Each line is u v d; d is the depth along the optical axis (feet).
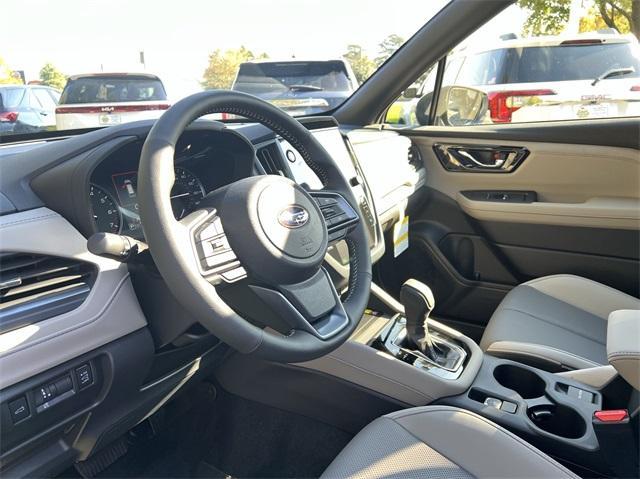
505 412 4.29
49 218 3.27
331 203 4.01
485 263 7.54
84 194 3.26
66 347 3.18
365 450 3.47
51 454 3.54
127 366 3.54
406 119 7.93
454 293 7.74
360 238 4.09
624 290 6.86
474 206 7.30
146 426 5.40
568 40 7.01
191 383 4.65
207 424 5.63
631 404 3.59
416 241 7.86
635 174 6.46
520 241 7.24
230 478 5.04
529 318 5.71
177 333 3.61
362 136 6.76
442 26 6.61
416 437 3.54
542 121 7.21
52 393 3.16
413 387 4.52
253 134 4.69
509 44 7.20
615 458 3.63
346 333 3.43
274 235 3.18
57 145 3.47
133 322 3.54
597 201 6.74
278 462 5.18
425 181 7.79
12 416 2.99
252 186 3.26
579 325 5.58
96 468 5.01
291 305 3.23
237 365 5.33
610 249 6.77
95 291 3.36
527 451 3.41
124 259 3.19
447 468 3.28
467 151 7.44
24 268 3.12
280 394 5.24
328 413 5.08
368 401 4.74
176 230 2.88
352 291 3.86
